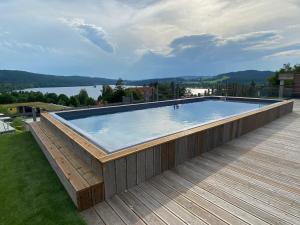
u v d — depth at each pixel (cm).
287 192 229
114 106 698
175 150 290
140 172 249
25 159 347
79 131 342
